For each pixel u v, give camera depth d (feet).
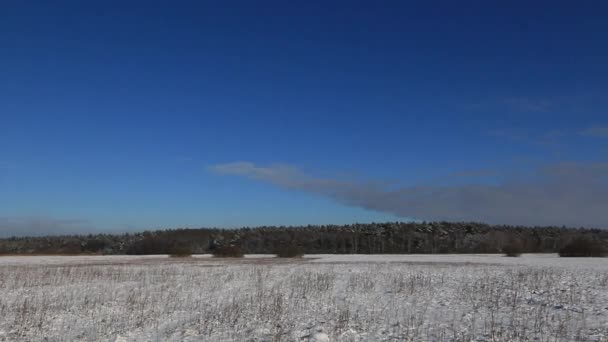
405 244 438.81
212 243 395.55
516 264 156.76
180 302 67.00
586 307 58.54
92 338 44.14
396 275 106.93
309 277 94.68
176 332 46.57
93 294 76.79
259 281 92.68
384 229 458.50
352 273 115.03
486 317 52.90
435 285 86.38
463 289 78.69
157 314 56.70
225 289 83.61
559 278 97.76
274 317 53.31
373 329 46.47
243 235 423.64
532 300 66.03
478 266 144.66
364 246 435.94
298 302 65.87
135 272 124.36
